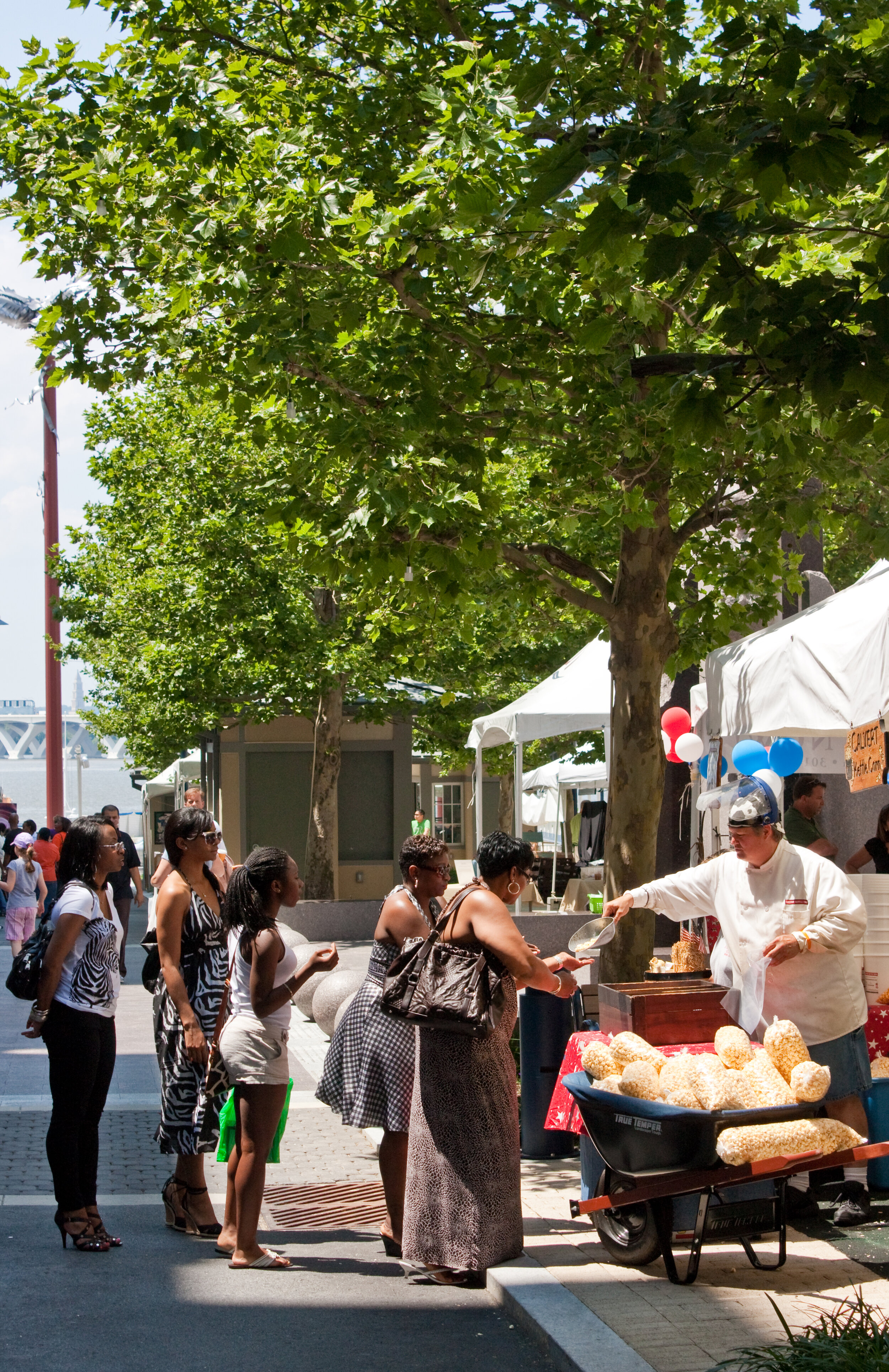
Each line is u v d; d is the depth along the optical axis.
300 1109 10.11
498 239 7.15
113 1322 5.42
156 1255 6.41
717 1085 5.57
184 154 8.50
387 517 8.61
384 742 27.77
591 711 15.55
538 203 4.71
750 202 5.66
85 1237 6.43
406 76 9.09
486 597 11.45
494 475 11.85
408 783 27.80
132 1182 7.92
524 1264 5.96
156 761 35.84
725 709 8.09
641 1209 5.82
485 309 9.49
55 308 9.09
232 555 22.34
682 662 12.02
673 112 4.67
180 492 22.86
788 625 7.60
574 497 9.38
